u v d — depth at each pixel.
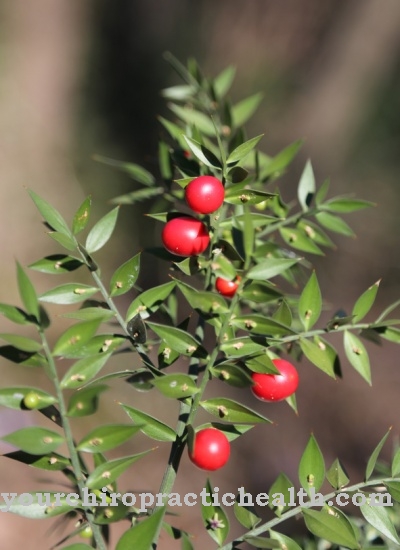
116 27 1.86
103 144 1.75
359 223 1.70
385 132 1.75
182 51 1.84
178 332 0.42
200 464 0.41
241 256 0.44
